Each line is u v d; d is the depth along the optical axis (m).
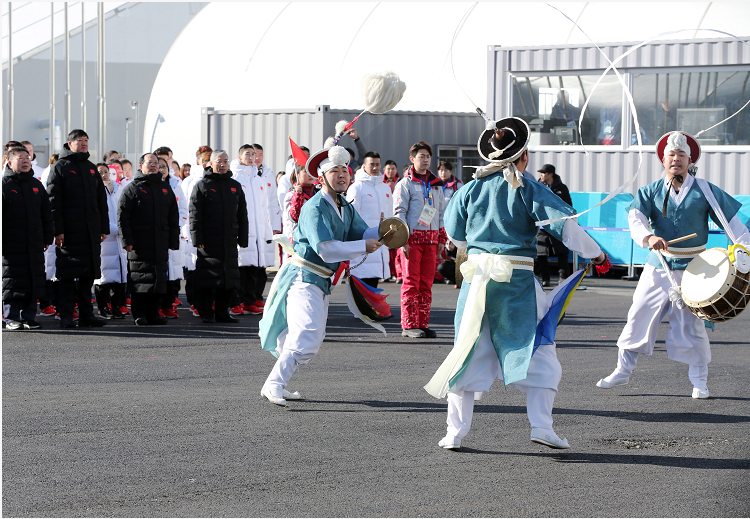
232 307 11.96
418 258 9.96
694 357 6.94
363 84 6.32
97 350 8.91
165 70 29.34
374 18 26.69
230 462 5.14
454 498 4.54
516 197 5.36
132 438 5.63
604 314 12.16
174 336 9.88
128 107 39.28
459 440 5.45
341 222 6.45
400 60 25.30
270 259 12.14
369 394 7.02
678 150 6.85
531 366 5.29
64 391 7.02
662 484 4.80
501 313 5.33
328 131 18.72
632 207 6.98
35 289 10.14
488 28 24.66
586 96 17.12
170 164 12.91
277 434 5.78
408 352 8.99
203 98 27.52
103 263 11.21
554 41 22.23
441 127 20.48
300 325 6.58
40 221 10.16
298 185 8.95
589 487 4.74
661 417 6.34
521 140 5.33
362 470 5.01
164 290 10.59
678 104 16.50
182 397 6.83
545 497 4.56
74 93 37.78
